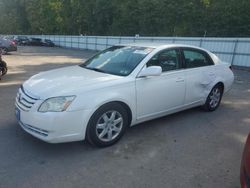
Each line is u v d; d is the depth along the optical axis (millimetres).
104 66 4832
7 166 3576
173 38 22922
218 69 6047
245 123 5562
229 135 4891
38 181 3287
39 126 3680
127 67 4570
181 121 5453
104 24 49688
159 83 4688
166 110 4984
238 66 17953
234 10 30828
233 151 4270
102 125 4062
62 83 4000
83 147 4152
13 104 6246
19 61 16750
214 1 33656
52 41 47688
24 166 3592
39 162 3701
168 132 4875
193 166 3764
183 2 36281
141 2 40594
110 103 4078
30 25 70812
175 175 3521
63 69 4961
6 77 10141
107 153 4016
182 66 5207
